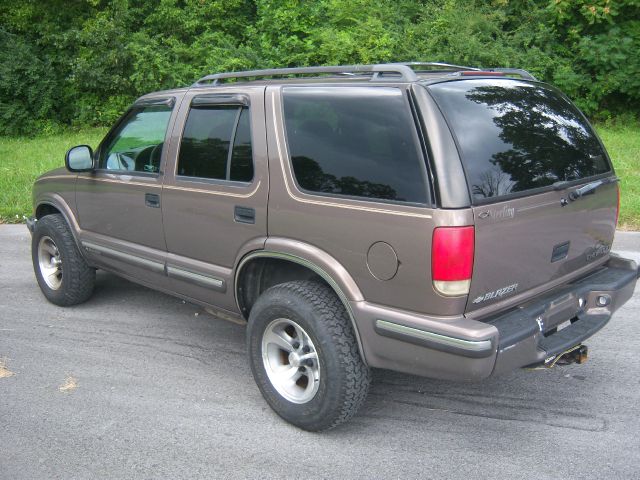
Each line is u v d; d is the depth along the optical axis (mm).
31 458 3391
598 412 3809
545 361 3311
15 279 6469
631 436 3541
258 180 3695
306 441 3549
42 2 16906
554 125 3662
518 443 3500
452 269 2924
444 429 3660
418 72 3686
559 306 3518
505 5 16125
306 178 3469
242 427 3699
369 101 3266
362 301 3258
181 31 16734
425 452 3430
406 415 3818
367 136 3244
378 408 3906
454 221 2902
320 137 3439
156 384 4234
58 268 5633
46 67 16469
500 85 3520
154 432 3646
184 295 4469
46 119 16812
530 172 3312
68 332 5094
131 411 3881
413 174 3033
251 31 16188
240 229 3824
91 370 4430
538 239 3322
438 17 15352
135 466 3326
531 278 3355
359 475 3236
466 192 2951
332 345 3328
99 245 5035
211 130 4059
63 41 16281
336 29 15609
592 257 3916
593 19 14719
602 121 15594
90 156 4938
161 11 16297
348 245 3271
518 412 3834
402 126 3107
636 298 5656
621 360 4480
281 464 3338
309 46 15148
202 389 4164
